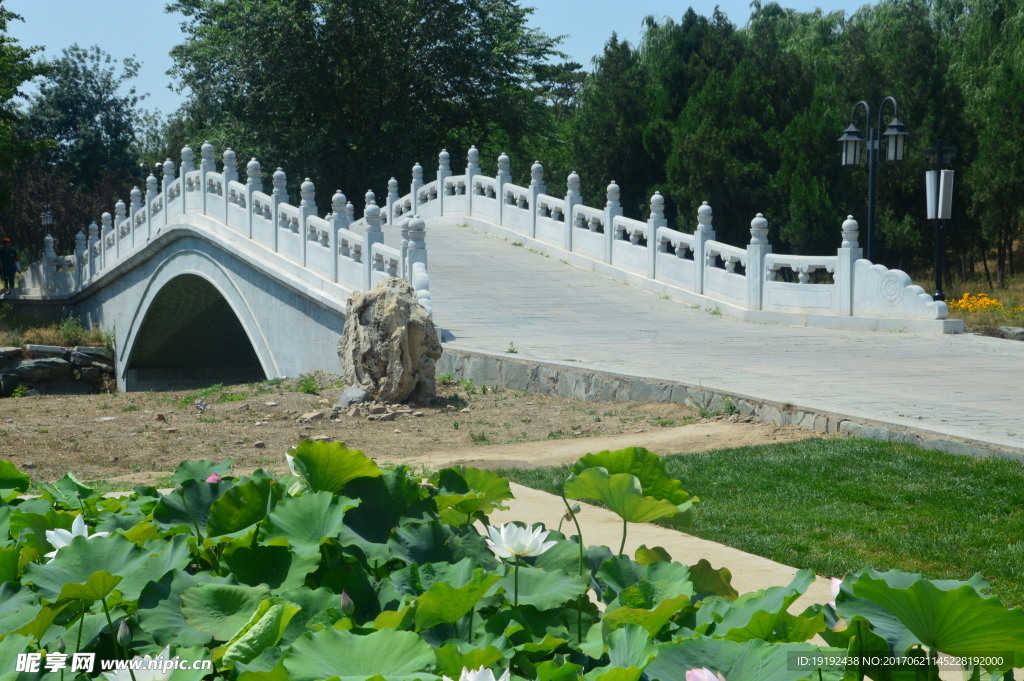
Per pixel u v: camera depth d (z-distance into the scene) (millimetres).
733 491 7379
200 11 49344
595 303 20969
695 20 43688
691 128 38562
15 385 30188
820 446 8711
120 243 32719
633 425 11109
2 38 35406
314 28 45844
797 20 53125
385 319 13711
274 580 3072
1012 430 8453
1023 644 2039
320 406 14109
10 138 36094
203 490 3760
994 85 35344
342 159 47844
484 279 22812
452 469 3918
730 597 3258
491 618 2758
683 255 22484
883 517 6492
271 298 22312
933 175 21422
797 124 36781
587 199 42875
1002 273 35375
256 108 46312
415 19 47219
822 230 35062
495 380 14820
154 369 33562
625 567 3125
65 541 3242
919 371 12922
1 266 41188
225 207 25156
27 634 2652
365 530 3369
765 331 18047
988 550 5707
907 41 37438
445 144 51750
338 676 2189
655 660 2254
